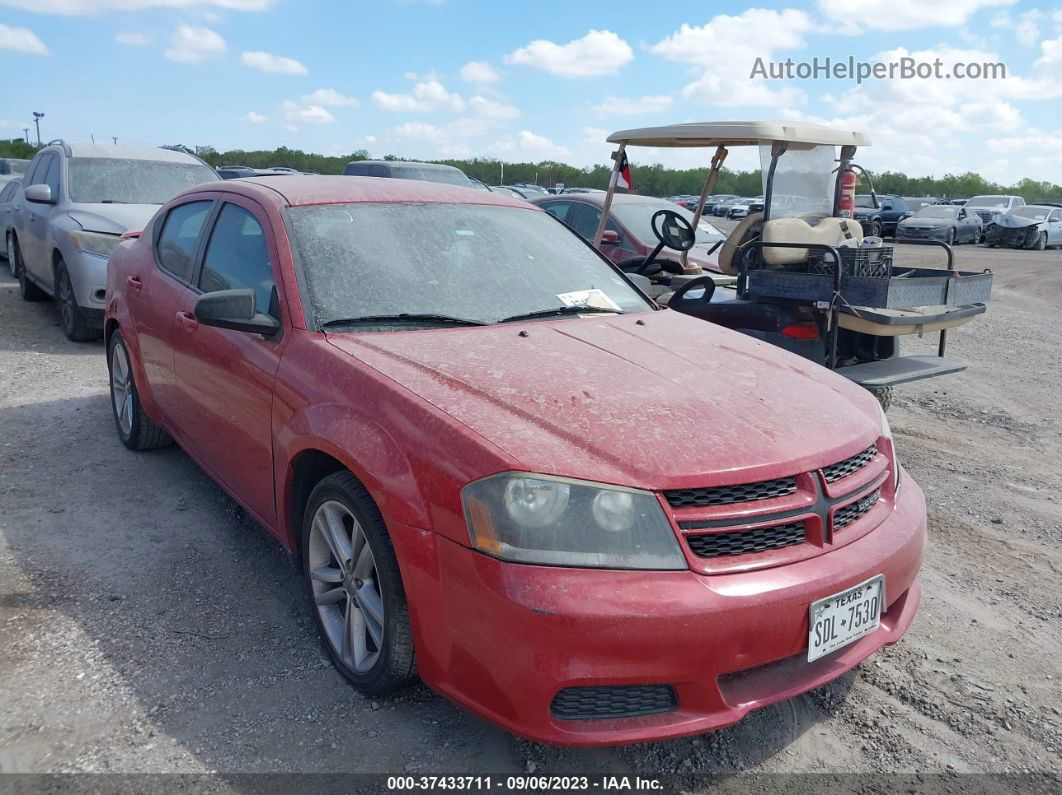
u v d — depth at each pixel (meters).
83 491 4.52
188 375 4.00
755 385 3.00
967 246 29.05
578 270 4.00
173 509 4.35
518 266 3.80
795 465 2.54
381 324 3.27
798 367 3.36
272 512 3.34
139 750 2.59
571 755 2.66
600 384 2.81
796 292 5.60
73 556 3.80
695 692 2.31
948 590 3.88
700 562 2.35
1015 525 4.68
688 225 7.63
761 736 2.80
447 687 2.46
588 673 2.22
